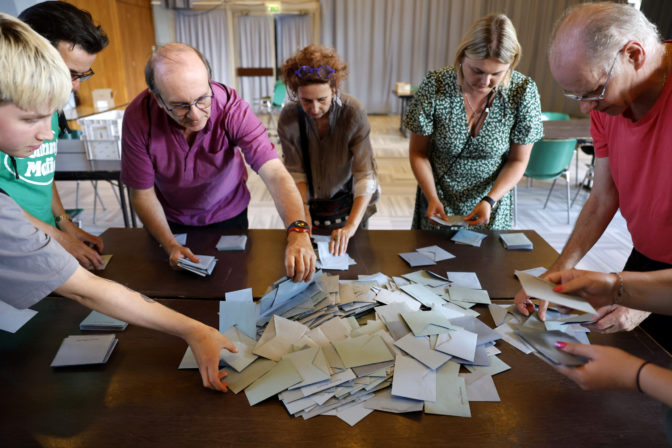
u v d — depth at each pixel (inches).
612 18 32.7
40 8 46.3
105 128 106.3
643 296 33.9
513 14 318.3
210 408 33.8
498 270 55.0
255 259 57.4
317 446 30.8
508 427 32.3
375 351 38.9
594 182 51.0
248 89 358.0
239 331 42.0
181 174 58.0
